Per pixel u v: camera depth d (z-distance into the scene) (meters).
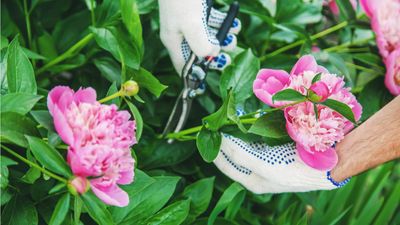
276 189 0.94
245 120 0.91
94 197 0.78
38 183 0.89
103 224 0.79
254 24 1.16
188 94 0.96
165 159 1.03
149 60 1.08
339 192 1.24
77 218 0.79
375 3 1.05
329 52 1.11
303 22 1.13
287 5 1.11
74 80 1.09
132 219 0.91
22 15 1.08
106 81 1.06
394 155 0.89
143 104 1.06
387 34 1.07
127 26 0.91
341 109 0.82
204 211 1.05
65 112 0.79
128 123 0.82
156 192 0.92
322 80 0.86
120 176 0.80
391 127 0.88
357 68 1.15
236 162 0.92
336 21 1.19
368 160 0.90
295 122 0.86
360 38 1.17
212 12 0.94
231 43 0.97
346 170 0.90
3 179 0.80
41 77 1.06
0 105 0.80
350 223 1.25
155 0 1.00
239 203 1.03
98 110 0.79
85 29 1.09
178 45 0.92
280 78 0.89
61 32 1.09
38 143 0.76
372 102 1.09
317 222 1.23
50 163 0.77
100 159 0.77
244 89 0.96
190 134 1.05
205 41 0.89
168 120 1.02
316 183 0.91
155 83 0.92
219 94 1.07
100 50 1.05
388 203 1.21
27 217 0.87
